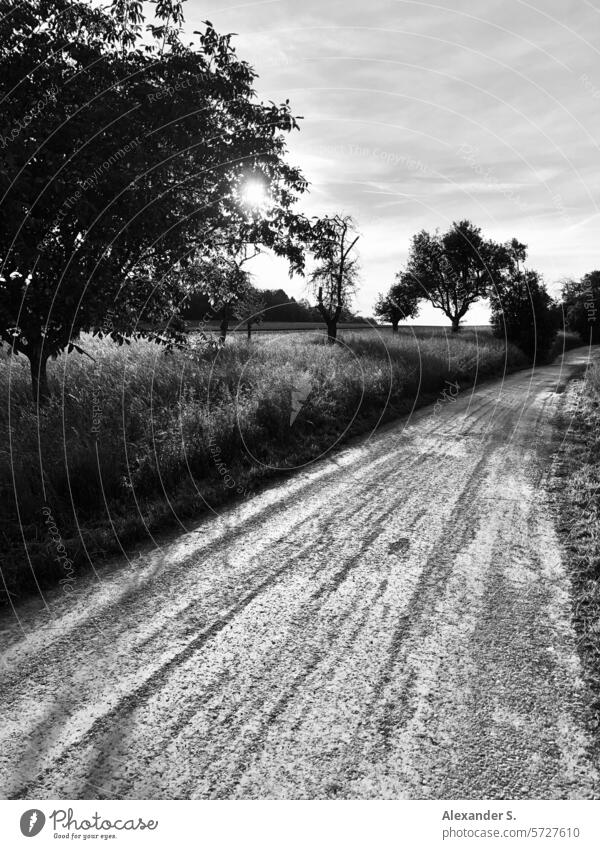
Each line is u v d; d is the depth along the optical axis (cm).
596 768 231
